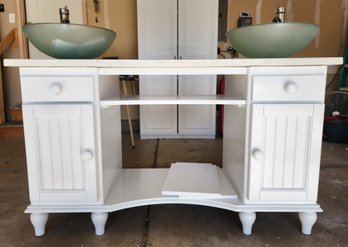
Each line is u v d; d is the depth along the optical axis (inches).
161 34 109.8
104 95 47.3
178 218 53.9
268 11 126.8
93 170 45.1
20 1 121.1
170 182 53.5
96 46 46.4
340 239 46.4
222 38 128.2
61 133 44.1
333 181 70.6
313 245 44.9
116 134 58.0
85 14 123.5
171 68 43.4
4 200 61.3
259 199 46.0
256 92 43.1
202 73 43.7
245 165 45.8
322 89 42.9
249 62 41.8
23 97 43.2
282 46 44.5
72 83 42.9
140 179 58.0
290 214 55.1
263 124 43.7
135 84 124.5
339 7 128.5
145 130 117.8
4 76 127.6
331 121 110.0
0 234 48.4
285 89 42.7
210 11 108.7
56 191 45.7
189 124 117.7
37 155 44.7
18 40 124.3
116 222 52.4
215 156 93.6
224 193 49.8
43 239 47.0
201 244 45.5
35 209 45.9
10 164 86.0
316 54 131.8
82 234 48.4
